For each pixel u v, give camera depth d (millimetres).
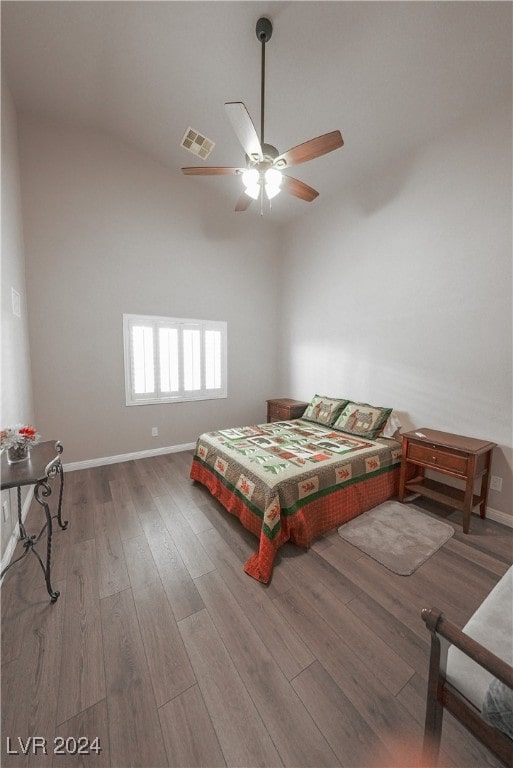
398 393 3162
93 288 3346
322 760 1005
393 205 3096
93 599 1649
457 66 2135
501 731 750
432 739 915
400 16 1914
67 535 2215
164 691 1206
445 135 2617
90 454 3480
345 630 1475
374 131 2787
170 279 3809
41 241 3055
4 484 1461
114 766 995
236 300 4383
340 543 2135
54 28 2213
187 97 2756
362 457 2549
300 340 4434
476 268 2496
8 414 2166
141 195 3545
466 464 2240
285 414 4121
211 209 4043
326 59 2223
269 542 1856
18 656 1333
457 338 2648
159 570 1874
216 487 2623
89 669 1284
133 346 3619
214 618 1539
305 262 4270
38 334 3100
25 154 2943
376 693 1201
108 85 2727
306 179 3514
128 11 2090
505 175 2299
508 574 1252
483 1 1776
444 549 2074
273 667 1300
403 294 3061
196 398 4141
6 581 1768
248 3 1948
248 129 1748
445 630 803
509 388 2355
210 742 1053
